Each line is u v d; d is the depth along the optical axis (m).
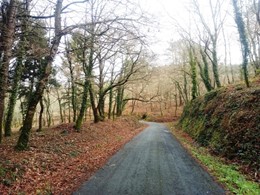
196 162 12.03
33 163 9.69
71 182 8.49
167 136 26.27
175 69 48.69
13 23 9.27
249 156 10.91
